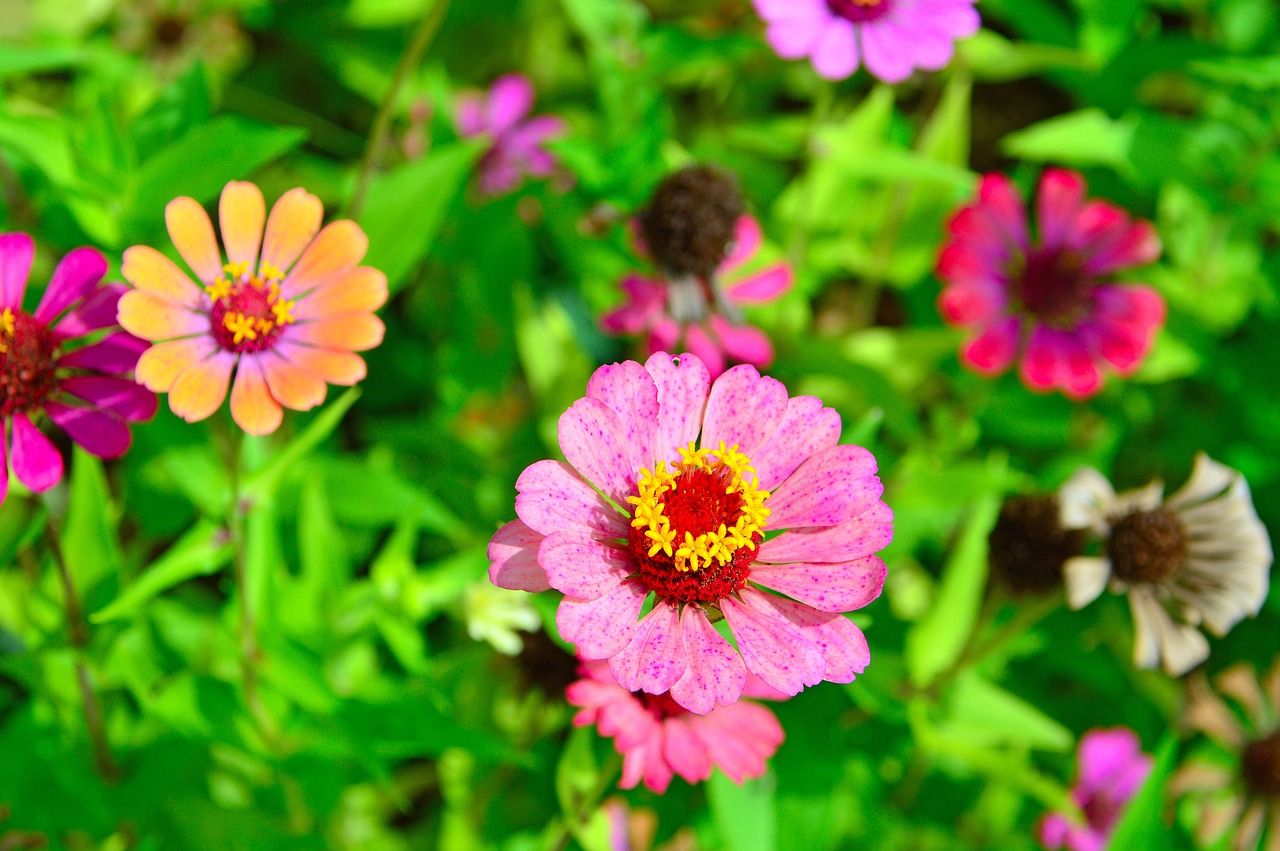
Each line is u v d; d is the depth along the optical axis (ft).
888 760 2.08
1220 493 1.80
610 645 1.46
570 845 1.89
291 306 1.61
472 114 2.25
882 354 2.16
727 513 1.49
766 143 2.18
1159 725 2.14
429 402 2.26
